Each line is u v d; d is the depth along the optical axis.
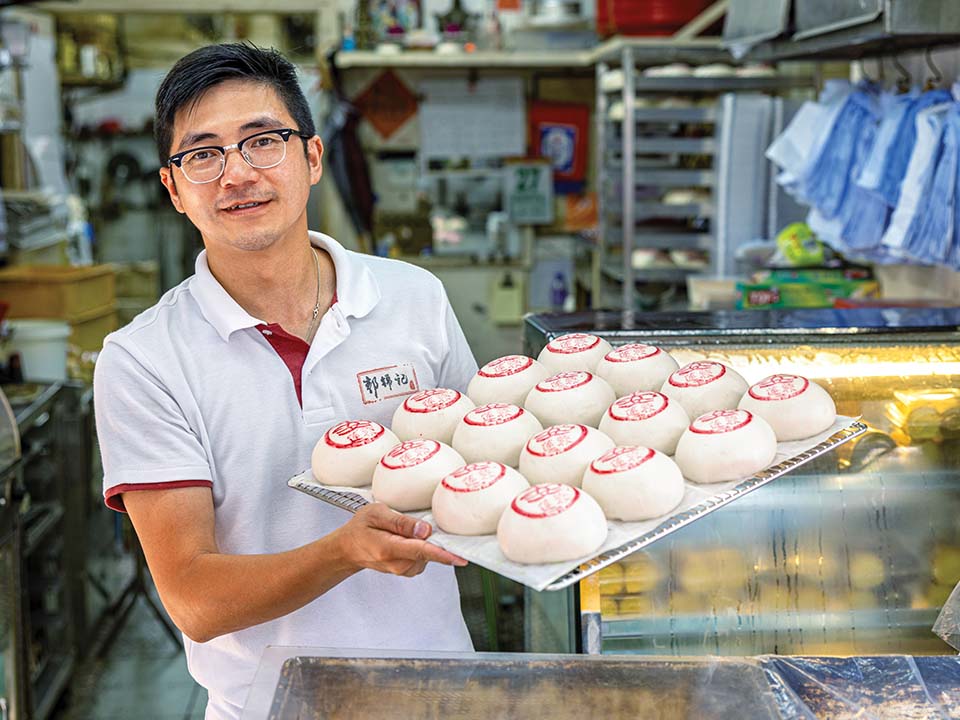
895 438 1.72
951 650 1.71
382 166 5.95
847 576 1.71
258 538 1.47
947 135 2.35
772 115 3.74
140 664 3.71
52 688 3.30
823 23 2.39
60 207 5.31
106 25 7.08
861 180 2.59
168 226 7.79
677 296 4.29
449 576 1.61
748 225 3.81
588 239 5.56
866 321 1.90
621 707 1.19
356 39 5.50
